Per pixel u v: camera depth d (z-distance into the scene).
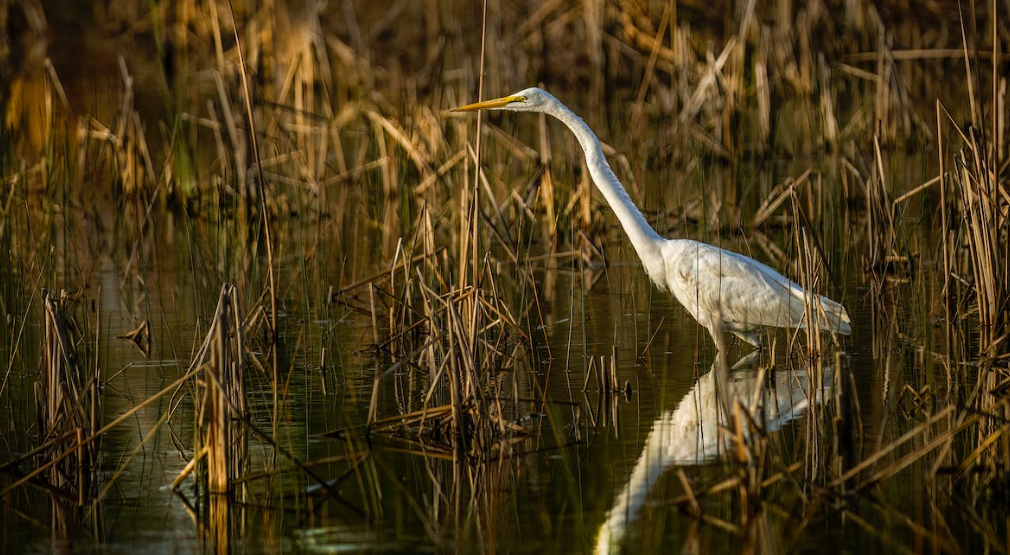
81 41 38.94
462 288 10.80
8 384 11.83
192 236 15.01
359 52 30.41
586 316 14.43
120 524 8.08
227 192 20.03
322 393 11.33
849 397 8.90
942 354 11.83
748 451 8.04
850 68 26.34
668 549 7.36
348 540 7.71
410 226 18.38
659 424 9.96
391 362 12.47
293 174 22.38
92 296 15.84
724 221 19.31
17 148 23.88
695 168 22.64
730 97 24.19
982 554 7.16
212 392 8.43
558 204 19.67
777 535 7.52
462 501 8.38
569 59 32.16
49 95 21.70
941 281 14.89
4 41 32.53
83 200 22.17
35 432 10.22
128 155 21.03
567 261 17.88
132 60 37.22
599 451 9.32
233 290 9.31
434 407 10.27
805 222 12.41
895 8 30.73
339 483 8.80
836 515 7.82
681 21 30.97
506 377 11.63
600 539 7.58
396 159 19.92
